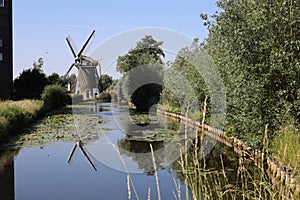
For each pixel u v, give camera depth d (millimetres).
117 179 7883
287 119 7625
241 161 4531
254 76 7875
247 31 7809
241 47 7797
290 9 7355
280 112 7797
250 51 7832
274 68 7359
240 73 8133
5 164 9547
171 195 6496
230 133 11156
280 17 7480
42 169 8961
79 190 7160
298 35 7594
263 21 7582
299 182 4715
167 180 7512
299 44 7258
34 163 9617
